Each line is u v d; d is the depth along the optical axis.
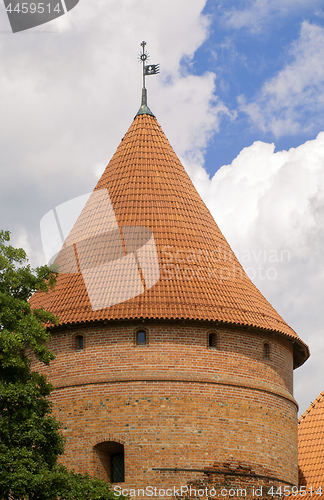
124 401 32.91
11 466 25.73
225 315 34.22
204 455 32.56
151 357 33.41
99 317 33.44
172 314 33.34
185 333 33.91
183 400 33.00
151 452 32.25
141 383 33.03
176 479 32.00
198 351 33.84
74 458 32.75
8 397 26.66
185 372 33.41
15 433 26.38
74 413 33.28
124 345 33.59
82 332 34.22
